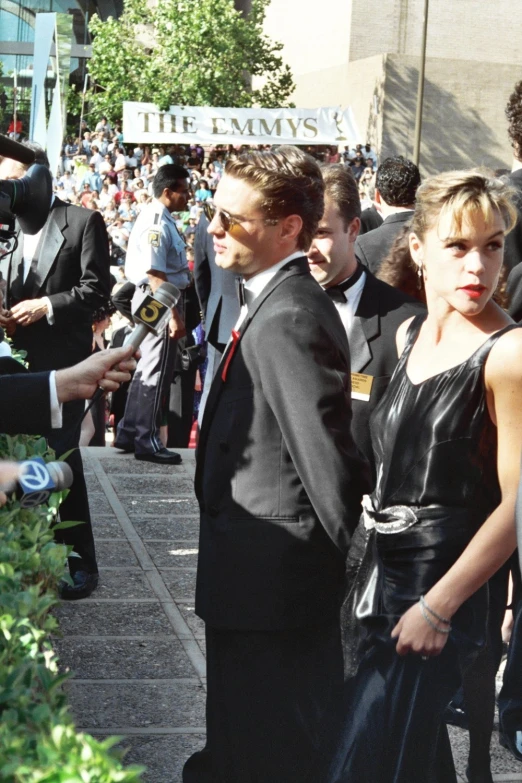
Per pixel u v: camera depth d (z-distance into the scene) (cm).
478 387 245
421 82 2747
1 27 4062
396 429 257
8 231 364
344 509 236
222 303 675
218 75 2980
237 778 258
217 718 261
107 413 1005
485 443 247
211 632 260
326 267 334
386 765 243
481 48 3481
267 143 2834
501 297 314
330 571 252
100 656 414
